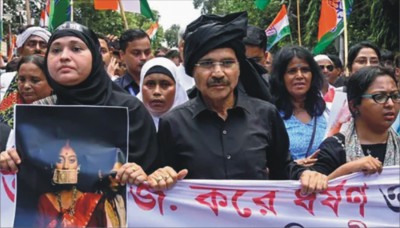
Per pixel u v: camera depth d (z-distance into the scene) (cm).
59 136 273
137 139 282
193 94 331
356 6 1428
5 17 1939
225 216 279
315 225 280
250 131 290
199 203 278
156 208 276
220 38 283
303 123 391
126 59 510
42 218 271
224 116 293
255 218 279
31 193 271
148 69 404
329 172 304
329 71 629
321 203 280
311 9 1594
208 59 284
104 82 287
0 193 270
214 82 283
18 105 271
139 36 499
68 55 273
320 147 314
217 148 286
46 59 283
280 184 279
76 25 282
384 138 307
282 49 399
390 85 298
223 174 284
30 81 367
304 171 286
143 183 271
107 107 274
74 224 272
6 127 305
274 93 399
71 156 272
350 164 280
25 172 271
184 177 281
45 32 515
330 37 809
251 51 437
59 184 272
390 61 602
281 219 280
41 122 272
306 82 389
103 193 273
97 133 274
